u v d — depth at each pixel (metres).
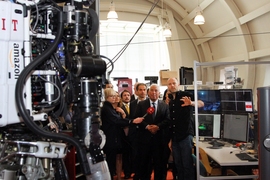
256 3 6.54
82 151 1.27
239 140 3.64
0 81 1.20
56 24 1.34
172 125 3.81
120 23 9.72
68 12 1.32
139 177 3.90
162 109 3.92
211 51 9.37
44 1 1.37
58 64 1.40
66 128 1.62
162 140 3.89
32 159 1.33
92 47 1.39
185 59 9.76
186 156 3.69
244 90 3.65
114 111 3.73
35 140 1.33
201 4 8.07
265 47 6.81
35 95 1.37
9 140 1.33
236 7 7.11
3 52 1.20
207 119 3.80
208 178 3.26
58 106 1.48
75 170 3.52
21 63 1.25
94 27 1.49
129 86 7.03
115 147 3.69
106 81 1.43
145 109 3.93
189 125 3.71
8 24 1.20
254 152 3.40
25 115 1.17
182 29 9.77
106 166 1.33
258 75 7.07
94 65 1.31
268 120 2.32
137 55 10.59
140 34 10.64
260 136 2.38
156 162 3.89
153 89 3.92
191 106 3.73
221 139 3.77
